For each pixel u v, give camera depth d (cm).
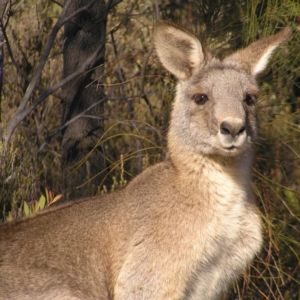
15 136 2178
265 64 1413
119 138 2245
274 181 1708
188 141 1332
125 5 2473
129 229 1302
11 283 1259
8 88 2353
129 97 2112
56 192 1972
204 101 1341
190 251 1288
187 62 1410
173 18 2256
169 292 1282
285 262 1791
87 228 1316
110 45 2436
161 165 1369
